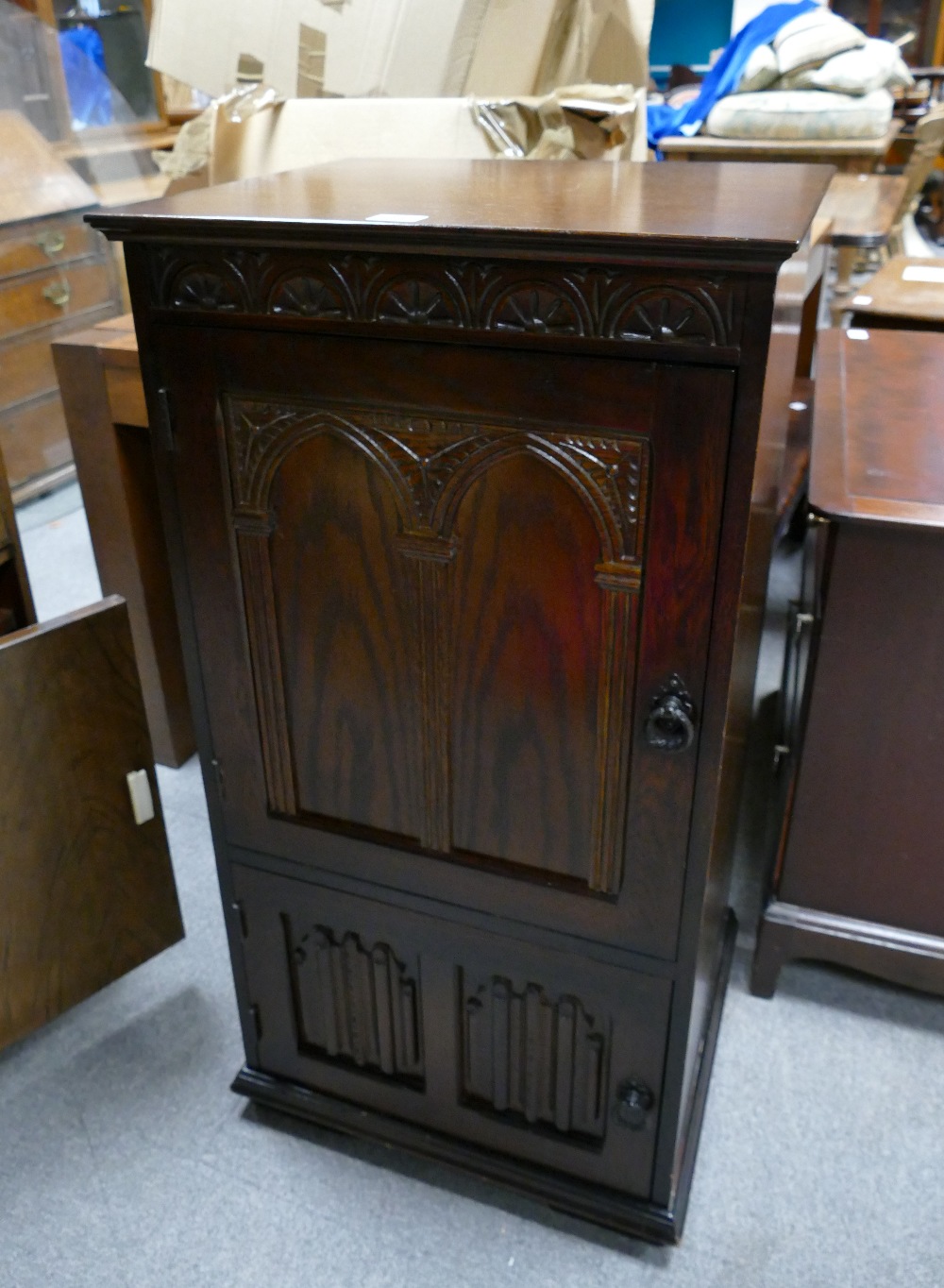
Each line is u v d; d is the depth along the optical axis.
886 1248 1.12
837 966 1.51
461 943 1.05
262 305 0.81
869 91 3.73
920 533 1.11
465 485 0.82
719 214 0.76
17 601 1.37
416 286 0.75
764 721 2.00
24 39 2.76
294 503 0.89
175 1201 1.19
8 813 1.14
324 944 1.13
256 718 1.02
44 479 2.96
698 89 4.43
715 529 0.76
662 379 0.72
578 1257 1.13
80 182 2.85
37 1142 1.26
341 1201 1.19
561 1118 1.11
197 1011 1.44
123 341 1.66
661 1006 0.99
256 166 1.82
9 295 2.69
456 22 1.78
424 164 1.17
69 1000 1.29
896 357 1.71
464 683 0.91
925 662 1.19
